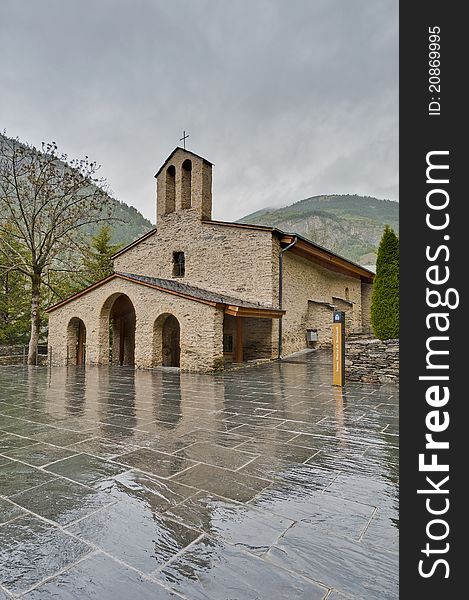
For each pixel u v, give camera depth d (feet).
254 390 26.45
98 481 10.78
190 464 12.12
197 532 8.12
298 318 52.47
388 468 11.76
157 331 41.14
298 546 7.60
